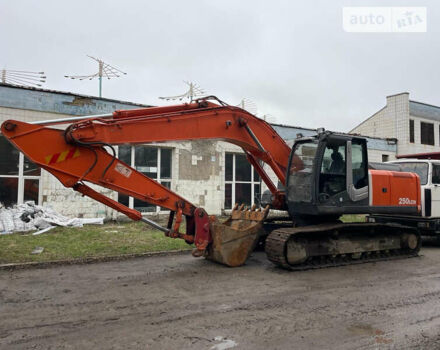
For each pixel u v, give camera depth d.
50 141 5.00
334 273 6.22
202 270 6.28
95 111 11.62
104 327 3.78
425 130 22.92
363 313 4.25
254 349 3.30
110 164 5.42
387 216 9.57
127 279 5.65
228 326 3.82
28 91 10.57
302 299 4.75
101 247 7.79
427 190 8.87
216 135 6.35
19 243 7.93
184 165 13.30
